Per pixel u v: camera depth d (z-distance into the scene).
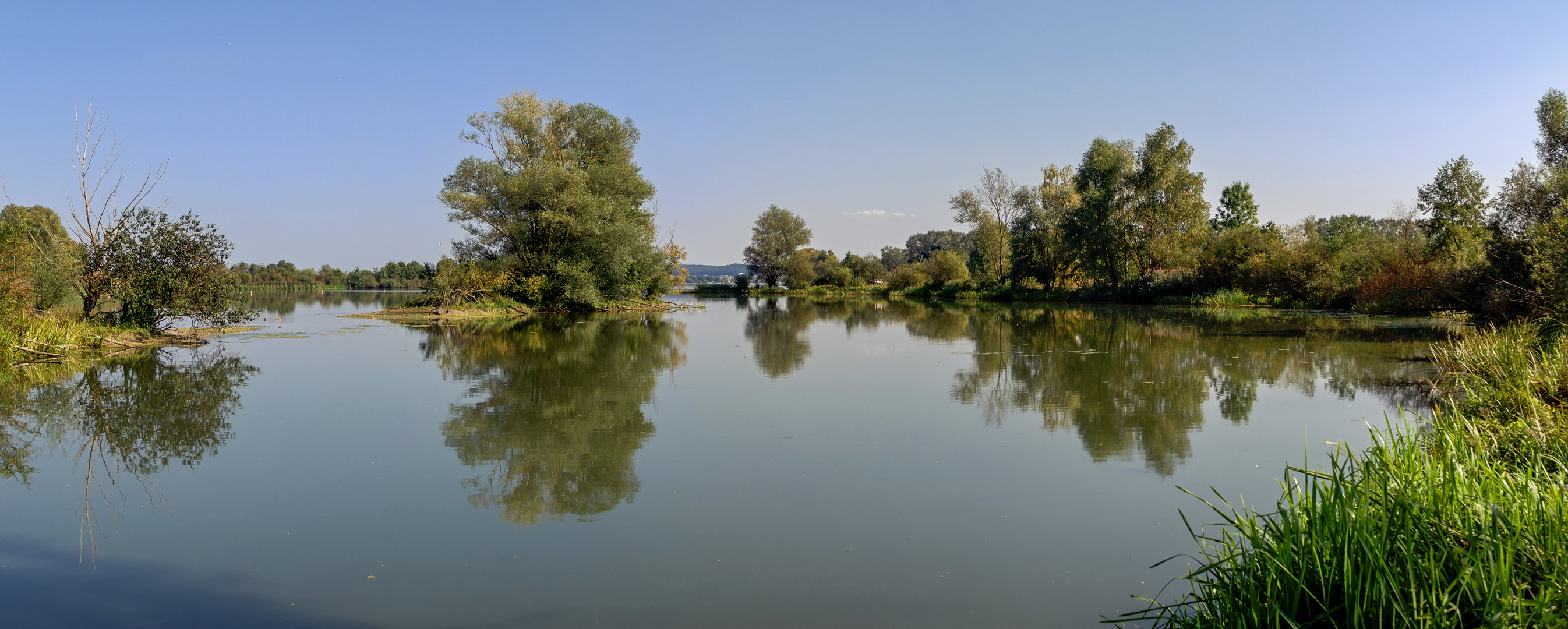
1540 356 9.26
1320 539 3.39
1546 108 20.27
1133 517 5.37
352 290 66.56
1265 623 3.28
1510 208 17.97
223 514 5.48
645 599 4.14
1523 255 16.44
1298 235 34.66
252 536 5.05
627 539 5.00
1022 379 11.88
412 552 4.78
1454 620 2.85
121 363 13.58
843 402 9.88
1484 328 14.70
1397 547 3.21
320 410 9.27
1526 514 3.26
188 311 17.84
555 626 3.85
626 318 28.58
